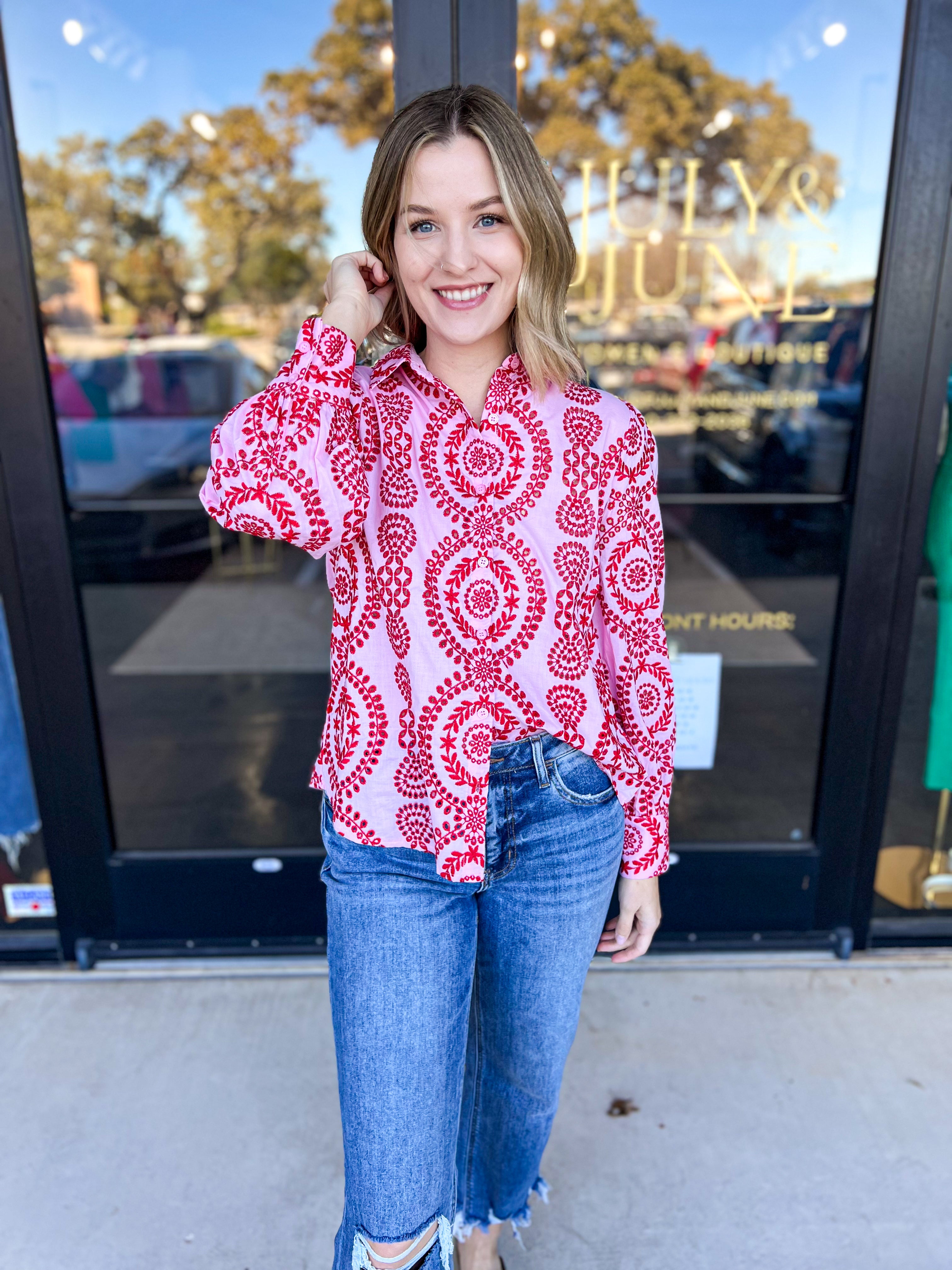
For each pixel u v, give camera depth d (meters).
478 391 1.12
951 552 2.08
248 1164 1.68
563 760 1.12
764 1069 1.90
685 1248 1.52
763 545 3.08
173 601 5.09
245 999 2.11
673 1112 1.79
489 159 0.98
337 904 1.11
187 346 5.31
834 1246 1.52
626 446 1.09
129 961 2.24
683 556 3.21
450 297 1.04
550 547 1.06
